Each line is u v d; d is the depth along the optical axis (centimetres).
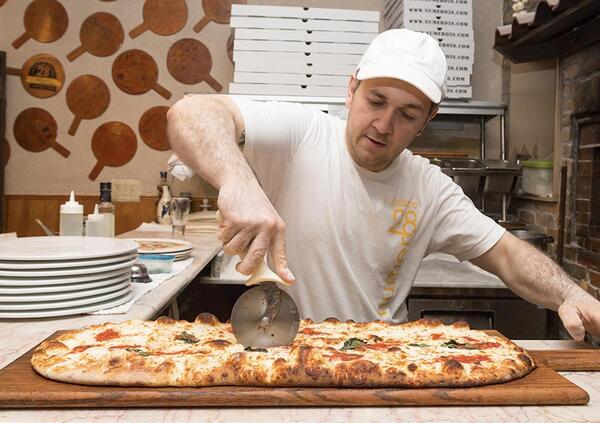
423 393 87
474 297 237
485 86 381
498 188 322
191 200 392
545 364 108
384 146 147
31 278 124
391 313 167
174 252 203
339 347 106
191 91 392
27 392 84
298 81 334
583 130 279
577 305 129
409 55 139
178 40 391
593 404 90
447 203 167
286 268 97
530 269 150
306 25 333
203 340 109
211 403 85
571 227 288
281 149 156
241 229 96
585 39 262
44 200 388
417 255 168
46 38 386
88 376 87
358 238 160
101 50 388
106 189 207
